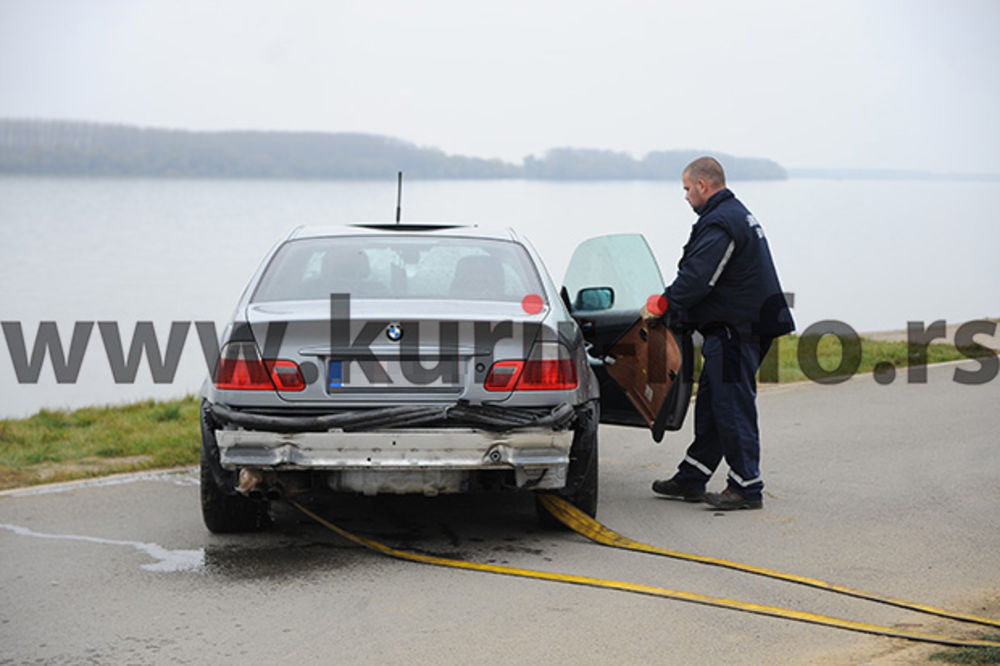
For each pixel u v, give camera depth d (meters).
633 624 5.29
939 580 6.02
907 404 12.20
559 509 7.06
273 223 197.62
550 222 156.62
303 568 6.29
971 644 4.95
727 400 7.64
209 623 5.35
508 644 5.03
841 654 4.88
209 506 6.80
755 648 4.96
